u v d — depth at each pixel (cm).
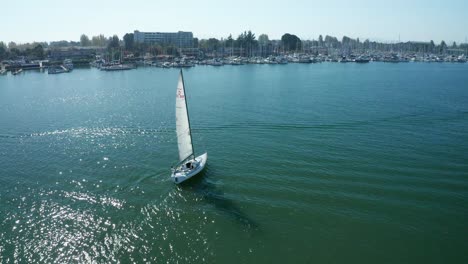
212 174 5662
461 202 4775
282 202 4809
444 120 8731
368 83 15838
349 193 5016
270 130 7950
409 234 4138
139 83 17062
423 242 4006
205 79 18250
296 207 4684
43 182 5472
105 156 6506
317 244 3984
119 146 7062
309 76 19112
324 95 12481
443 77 18438
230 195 5019
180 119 5409
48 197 5009
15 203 4853
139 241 4081
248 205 4753
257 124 8438
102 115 9825
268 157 6325
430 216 4469
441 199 4847
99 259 3803
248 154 6481
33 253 3881
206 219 4466
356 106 10388
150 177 5594
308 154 6438
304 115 9262
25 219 4475
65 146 7119
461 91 13275
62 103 11850
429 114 9312
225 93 13262
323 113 9481
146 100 12181
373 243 3991
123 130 8212
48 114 10075
